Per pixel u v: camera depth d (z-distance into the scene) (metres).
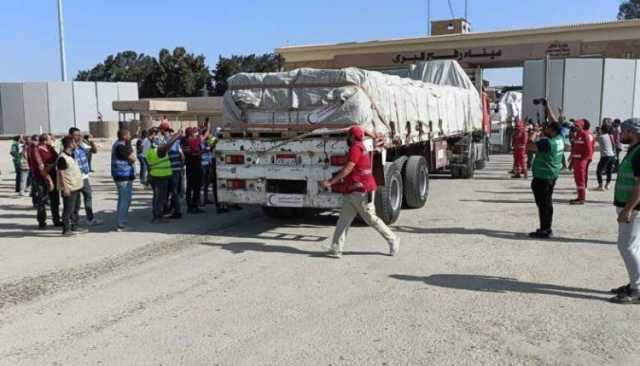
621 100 29.89
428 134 13.16
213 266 7.80
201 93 88.12
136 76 99.31
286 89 9.78
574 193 14.77
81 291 6.77
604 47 37.03
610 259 7.93
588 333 5.27
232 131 10.04
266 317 5.78
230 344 5.12
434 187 16.17
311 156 9.54
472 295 6.39
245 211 12.53
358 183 7.95
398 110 11.02
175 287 6.87
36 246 9.27
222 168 10.07
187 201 12.38
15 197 16.28
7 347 5.16
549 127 9.19
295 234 9.91
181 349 5.04
